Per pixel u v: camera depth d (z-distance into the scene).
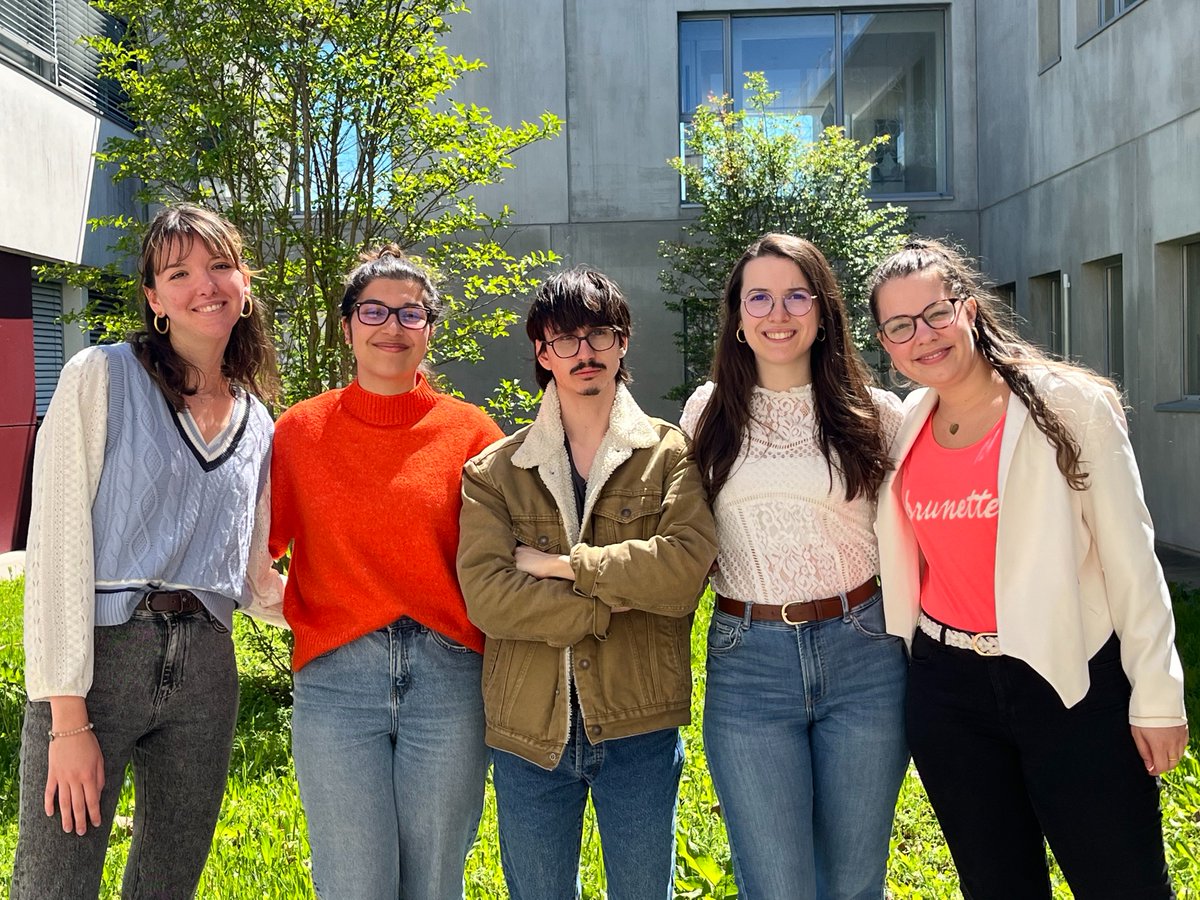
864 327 10.73
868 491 2.62
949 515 2.50
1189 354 9.12
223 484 2.58
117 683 2.38
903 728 2.65
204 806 2.58
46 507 2.34
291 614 2.69
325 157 5.90
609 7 12.72
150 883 2.56
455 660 2.63
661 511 2.59
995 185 12.61
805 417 2.68
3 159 10.35
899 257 2.59
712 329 12.02
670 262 12.77
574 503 2.63
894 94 13.10
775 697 2.60
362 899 2.51
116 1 6.02
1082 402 2.39
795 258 2.65
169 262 2.53
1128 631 2.35
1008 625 2.38
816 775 2.66
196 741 2.54
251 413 2.73
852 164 11.23
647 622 2.58
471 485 2.66
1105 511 2.36
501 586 2.46
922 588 2.64
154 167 5.90
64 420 2.38
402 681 2.57
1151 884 2.36
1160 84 8.87
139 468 2.43
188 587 2.47
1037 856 2.53
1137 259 9.38
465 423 2.83
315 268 5.79
